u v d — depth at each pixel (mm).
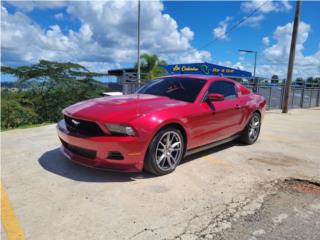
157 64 27750
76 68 12414
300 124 9266
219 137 4797
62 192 3178
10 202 2928
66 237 2359
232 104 4984
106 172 3791
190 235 2441
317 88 17250
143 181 3553
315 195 3371
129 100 4027
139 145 3379
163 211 2826
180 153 3975
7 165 4000
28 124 9906
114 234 2416
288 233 2535
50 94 11750
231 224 2645
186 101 4266
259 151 5309
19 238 2334
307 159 4902
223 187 3486
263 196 3273
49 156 4426
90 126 3471
